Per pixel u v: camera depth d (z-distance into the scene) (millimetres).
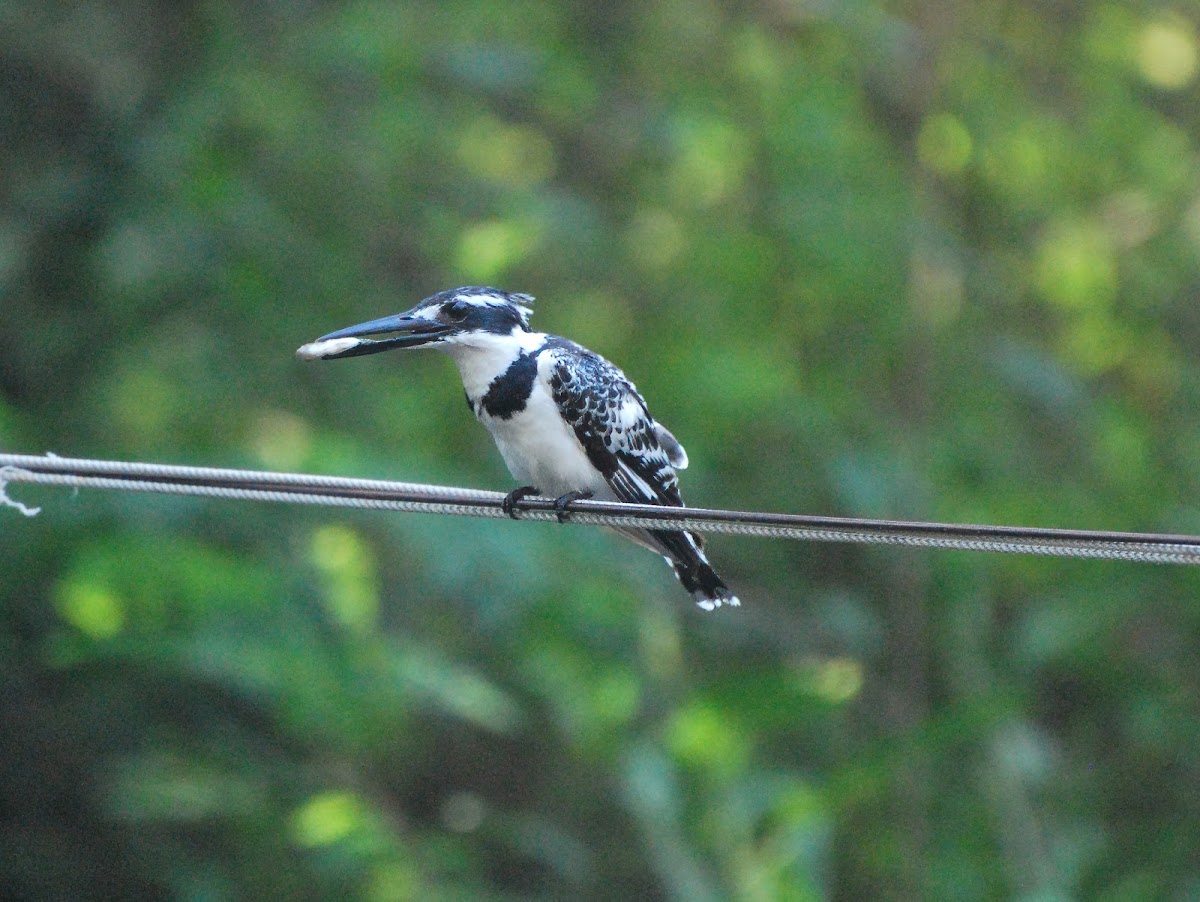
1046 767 13898
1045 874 12977
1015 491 15648
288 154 15805
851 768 11148
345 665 12539
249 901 14547
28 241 15586
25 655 15117
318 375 15414
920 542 5492
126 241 15289
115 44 16000
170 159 15273
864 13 15883
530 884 14922
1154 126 17375
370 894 13031
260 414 15273
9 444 13891
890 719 14453
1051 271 16750
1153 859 14164
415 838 13102
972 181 16922
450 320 7008
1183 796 15344
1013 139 16641
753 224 15781
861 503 14562
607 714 11984
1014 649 14531
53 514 13461
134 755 14906
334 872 12969
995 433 16062
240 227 15336
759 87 16125
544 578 12906
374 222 16000
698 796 11320
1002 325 16797
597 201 16828
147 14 16188
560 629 12773
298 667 12414
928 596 15016
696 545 7289
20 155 15836
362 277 15812
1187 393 16984
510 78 15508
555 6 17031
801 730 14312
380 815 12875
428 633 14688
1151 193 17047
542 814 14930
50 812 15422
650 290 16109
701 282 15633
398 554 14523
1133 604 14547
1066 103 17391
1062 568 14922
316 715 12703
